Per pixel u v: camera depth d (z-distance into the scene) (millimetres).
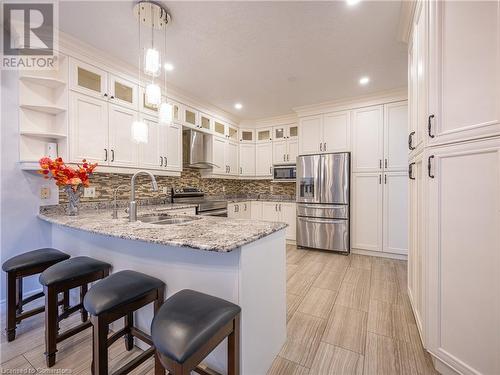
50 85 2230
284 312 1650
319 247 3920
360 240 3734
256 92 3525
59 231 2146
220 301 1056
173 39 2219
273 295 1496
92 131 2400
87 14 1885
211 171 4293
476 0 1124
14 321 1636
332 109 3943
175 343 807
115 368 1395
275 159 4863
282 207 4672
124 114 2717
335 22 1988
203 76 2994
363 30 2092
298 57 2543
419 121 1616
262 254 1360
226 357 1235
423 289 1457
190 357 812
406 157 3416
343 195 3729
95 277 1541
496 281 1062
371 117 3650
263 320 1366
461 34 1183
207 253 1241
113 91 2600
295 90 3439
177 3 1770
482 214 1112
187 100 3646
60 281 1390
